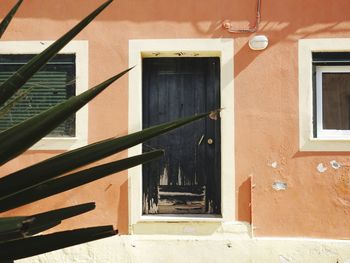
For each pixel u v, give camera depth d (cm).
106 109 411
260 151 403
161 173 430
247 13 407
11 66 418
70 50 413
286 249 391
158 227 404
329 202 397
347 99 410
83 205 99
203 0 409
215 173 426
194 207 429
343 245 389
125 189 405
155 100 431
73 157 91
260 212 400
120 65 412
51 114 90
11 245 87
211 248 396
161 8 412
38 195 92
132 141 94
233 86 405
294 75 403
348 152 396
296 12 405
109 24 414
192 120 96
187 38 409
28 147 90
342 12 402
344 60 404
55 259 398
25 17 417
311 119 401
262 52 404
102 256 398
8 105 107
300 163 400
